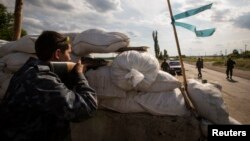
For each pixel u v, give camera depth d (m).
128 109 2.44
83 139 2.48
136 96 2.47
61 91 1.25
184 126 2.29
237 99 7.48
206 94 2.36
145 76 2.39
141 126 2.35
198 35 2.41
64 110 1.23
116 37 2.65
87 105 1.31
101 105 2.52
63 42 1.44
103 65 2.65
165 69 15.59
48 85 1.24
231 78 15.35
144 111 2.45
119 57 2.44
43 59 1.39
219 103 2.33
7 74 2.99
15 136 1.22
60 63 1.41
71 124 2.49
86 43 2.67
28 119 1.23
